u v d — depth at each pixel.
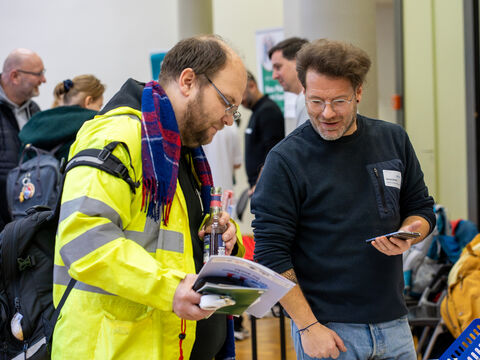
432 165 6.28
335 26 3.94
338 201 1.84
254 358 2.97
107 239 1.47
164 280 1.46
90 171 1.51
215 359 1.98
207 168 1.89
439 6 6.00
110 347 1.54
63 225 1.48
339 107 1.78
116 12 8.51
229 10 8.41
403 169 1.95
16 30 8.57
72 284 1.62
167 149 1.61
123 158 1.56
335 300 1.84
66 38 8.55
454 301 3.04
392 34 9.43
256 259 1.85
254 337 2.97
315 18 3.98
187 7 7.02
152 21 8.49
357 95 1.85
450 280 3.13
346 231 1.83
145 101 1.64
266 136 4.83
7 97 3.93
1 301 2.05
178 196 1.66
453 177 5.91
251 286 1.47
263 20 8.35
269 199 1.85
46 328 2.01
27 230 2.04
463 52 5.62
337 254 1.84
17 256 2.04
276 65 3.53
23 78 3.89
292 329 1.96
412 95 6.66
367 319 1.83
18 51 3.94
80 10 8.52
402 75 6.85
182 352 1.63
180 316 1.46
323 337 1.79
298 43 3.46
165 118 1.63
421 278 3.74
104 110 1.67
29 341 2.02
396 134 1.98
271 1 8.32
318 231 1.85
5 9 8.56
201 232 1.78
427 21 6.25
